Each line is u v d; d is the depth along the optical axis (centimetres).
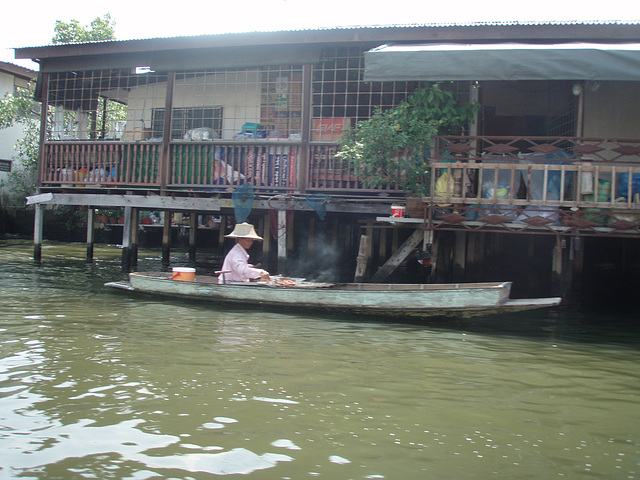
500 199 820
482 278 1209
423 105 952
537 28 933
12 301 833
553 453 365
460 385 498
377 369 539
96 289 969
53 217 2159
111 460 340
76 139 1288
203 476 324
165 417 407
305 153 1062
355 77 1051
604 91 975
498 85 1230
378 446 370
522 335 707
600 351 634
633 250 1286
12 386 461
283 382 492
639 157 959
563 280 995
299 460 347
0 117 2056
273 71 1088
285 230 1048
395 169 944
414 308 732
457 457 356
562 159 823
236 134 1193
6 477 317
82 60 1213
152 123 1295
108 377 491
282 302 801
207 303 849
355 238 1605
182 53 1135
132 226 1293
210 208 1128
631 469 344
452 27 958
